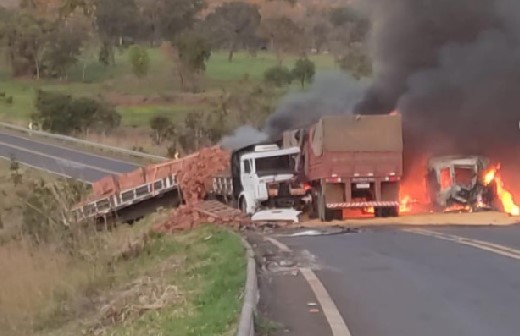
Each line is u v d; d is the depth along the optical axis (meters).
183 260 19.94
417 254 18.11
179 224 29.45
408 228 26.33
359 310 11.71
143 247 25.00
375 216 33.44
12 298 18.75
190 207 30.19
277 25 138.00
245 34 143.12
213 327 10.39
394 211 33.22
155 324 11.86
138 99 105.69
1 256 22.78
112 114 79.06
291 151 35.31
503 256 16.98
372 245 20.67
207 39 132.88
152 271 19.50
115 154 60.41
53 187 29.14
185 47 116.19
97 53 140.88
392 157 33.00
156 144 66.75
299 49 135.88
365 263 16.92
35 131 71.00
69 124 75.56
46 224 26.02
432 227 26.31
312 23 138.00
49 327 16.70
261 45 143.00
